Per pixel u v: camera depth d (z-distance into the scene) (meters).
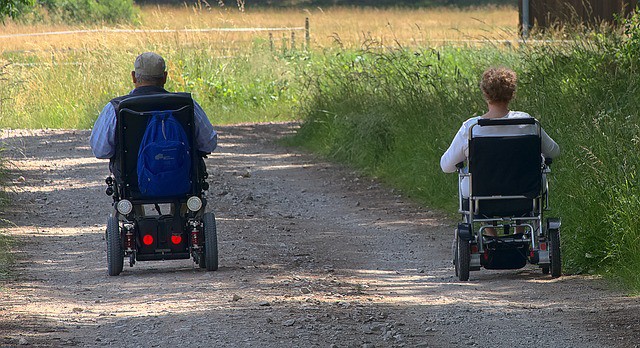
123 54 94.31
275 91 94.75
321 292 30.42
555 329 25.94
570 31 64.75
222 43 105.12
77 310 27.98
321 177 57.56
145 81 32.88
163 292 30.36
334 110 67.81
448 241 40.34
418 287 31.56
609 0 91.56
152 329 25.61
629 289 30.47
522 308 28.31
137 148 31.94
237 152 67.50
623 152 36.22
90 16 172.88
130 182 32.31
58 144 68.31
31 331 25.34
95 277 33.12
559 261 32.12
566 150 40.06
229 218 45.41
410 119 57.75
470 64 69.44
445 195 48.44
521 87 52.59
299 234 41.94
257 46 106.62
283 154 66.50
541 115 46.19
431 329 25.95
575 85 49.97
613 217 33.44
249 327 25.62
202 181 33.22
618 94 47.28
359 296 30.00
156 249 32.84
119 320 26.67
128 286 31.52
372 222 45.00
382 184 54.84
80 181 54.69
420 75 63.88
